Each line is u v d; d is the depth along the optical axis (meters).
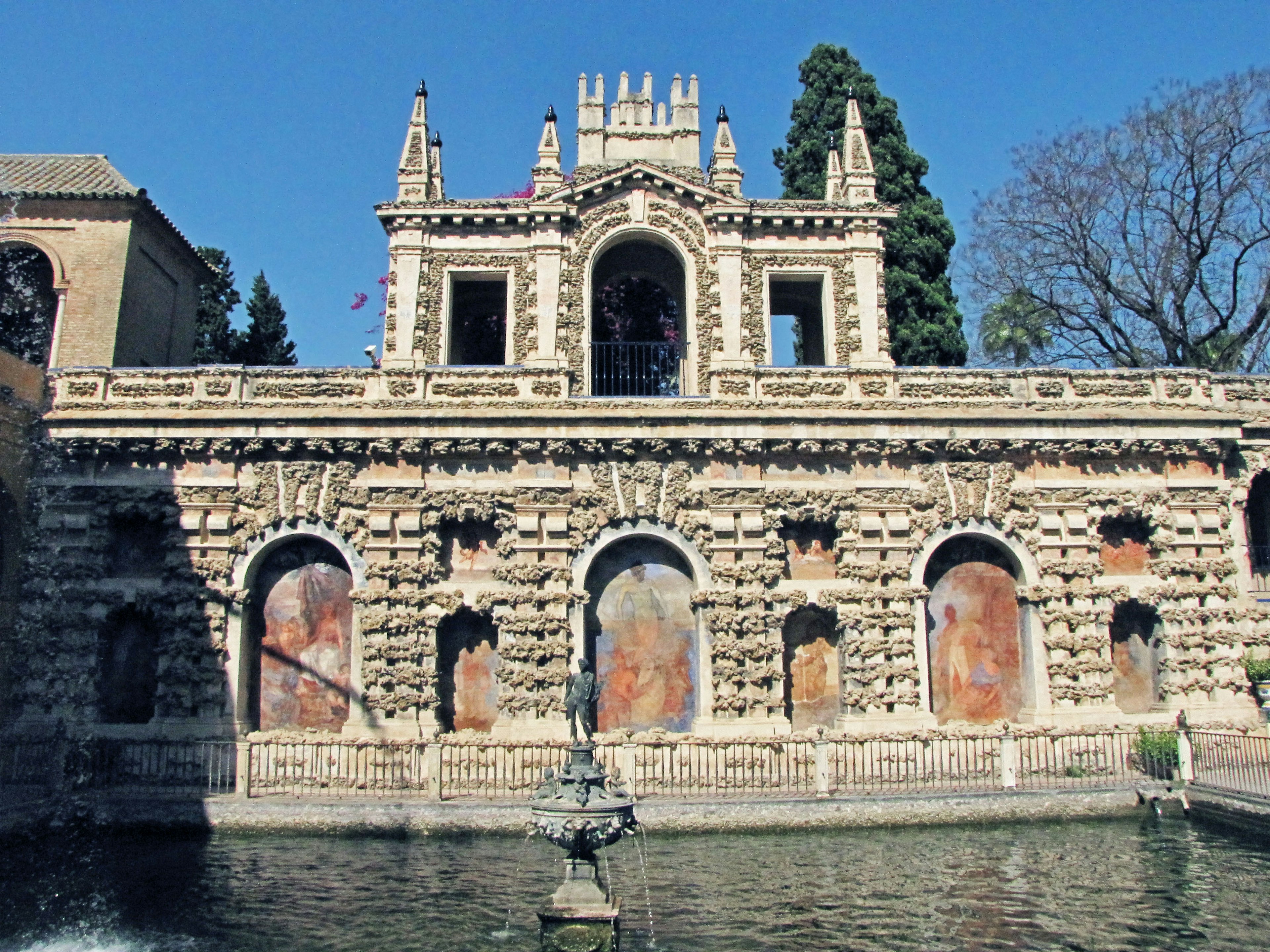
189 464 32.78
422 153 36.16
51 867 22.73
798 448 33.06
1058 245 50.75
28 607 31.53
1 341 40.34
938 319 48.09
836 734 31.44
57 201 37.91
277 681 32.12
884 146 50.09
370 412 32.56
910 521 33.22
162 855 23.66
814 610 33.31
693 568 32.66
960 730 31.97
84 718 31.11
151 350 40.44
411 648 31.55
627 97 38.78
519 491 32.59
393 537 32.31
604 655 32.38
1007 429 33.72
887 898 20.22
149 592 31.86
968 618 33.66
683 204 36.06
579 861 18.48
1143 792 27.28
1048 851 23.80
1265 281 46.78
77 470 32.62
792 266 36.06
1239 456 35.97
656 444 32.78
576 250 35.62
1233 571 34.41
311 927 18.58
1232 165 46.25
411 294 35.19
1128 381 35.28
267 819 25.67
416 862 22.97
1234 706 33.44
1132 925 18.61
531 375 33.94
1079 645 32.94
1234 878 21.45
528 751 30.64
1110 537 34.69
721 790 27.97
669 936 18.06
